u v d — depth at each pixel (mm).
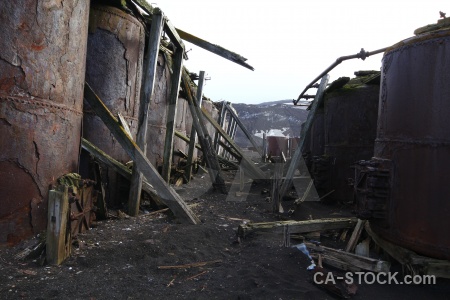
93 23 6566
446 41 3598
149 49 6328
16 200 4074
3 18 3887
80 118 5203
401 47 4105
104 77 6730
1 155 3936
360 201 4414
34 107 4188
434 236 3625
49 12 4301
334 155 8406
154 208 6754
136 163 5926
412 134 3869
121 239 4730
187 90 10406
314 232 5266
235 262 4270
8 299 3008
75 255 4043
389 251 4168
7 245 3998
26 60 4078
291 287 3541
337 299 3416
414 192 3809
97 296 3184
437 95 3645
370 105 7680
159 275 3791
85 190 4891
